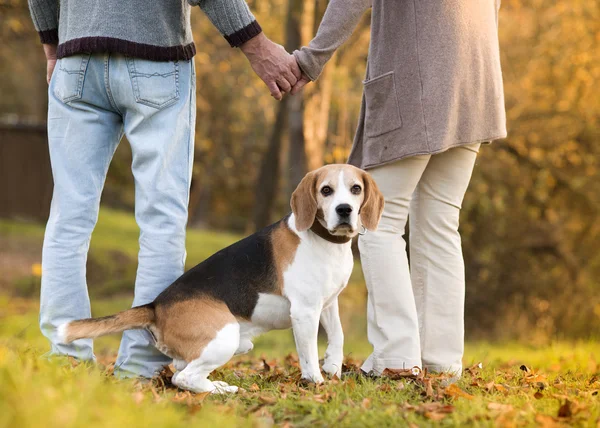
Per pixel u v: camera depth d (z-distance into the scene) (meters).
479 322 14.16
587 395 3.70
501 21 12.68
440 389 3.73
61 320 3.94
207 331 3.80
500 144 12.92
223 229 32.38
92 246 15.84
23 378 2.83
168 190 3.95
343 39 4.33
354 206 3.86
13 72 22.25
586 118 12.73
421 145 4.06
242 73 14.77
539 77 12.69
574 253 14.02
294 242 3.95
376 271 4.20
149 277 3.97
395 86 4.12
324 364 4.16
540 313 14.09
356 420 3.17
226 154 22.25
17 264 14.67
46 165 18.48
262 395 3.69
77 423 2.51
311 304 3.90
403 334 4.14
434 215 4.38
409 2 4.09
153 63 3.87
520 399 3.64
